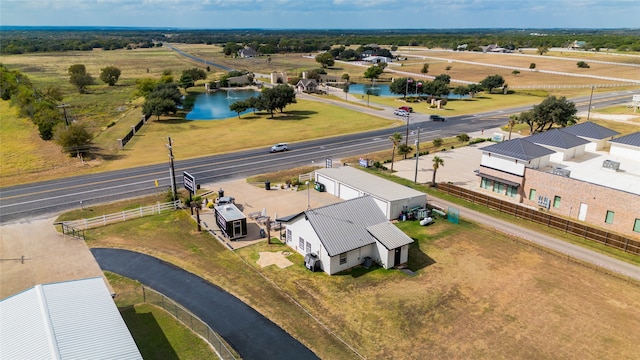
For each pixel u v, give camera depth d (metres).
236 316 31.81
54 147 81.12
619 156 59.59
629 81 163.38
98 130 95.88
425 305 33.16
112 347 23.94
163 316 31.53
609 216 45.78
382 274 37.72
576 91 148.12
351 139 87.94
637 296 34.41
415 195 50.06
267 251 41.88
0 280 36.38
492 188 57.53
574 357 27.64
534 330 30.27
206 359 27.09
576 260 39.88
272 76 180.25
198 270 38.38
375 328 30.52
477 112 116.94
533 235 45.28
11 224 47.75
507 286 35.78
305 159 73.75
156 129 97.69
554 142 58.59
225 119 110.31
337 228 39.19
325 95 147.25
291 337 29.55
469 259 40.28
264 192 57.69
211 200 54.34
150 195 56.84
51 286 28.95
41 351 22.77
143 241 44.03
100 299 28.31
